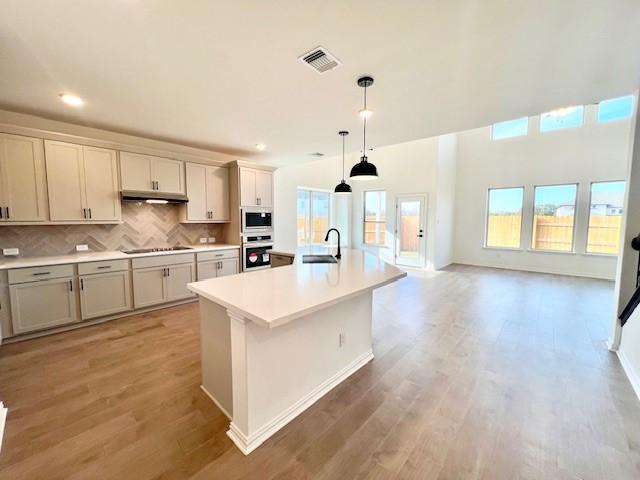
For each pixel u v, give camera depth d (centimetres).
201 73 227
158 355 276
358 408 204
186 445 169
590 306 429
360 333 262
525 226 691
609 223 597
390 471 153
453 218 795
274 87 251
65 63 211
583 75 232
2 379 235
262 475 150
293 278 233
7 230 326
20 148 306
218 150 488
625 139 573
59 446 167
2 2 148
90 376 240
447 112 310
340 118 329
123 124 348
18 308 296
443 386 230
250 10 159
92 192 356
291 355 194
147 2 151
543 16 165
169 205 460
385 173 794
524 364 264
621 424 187
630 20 167
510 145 702
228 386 191
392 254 789
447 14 163
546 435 178
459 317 385
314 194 755
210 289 199
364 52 200
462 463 158
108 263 352
